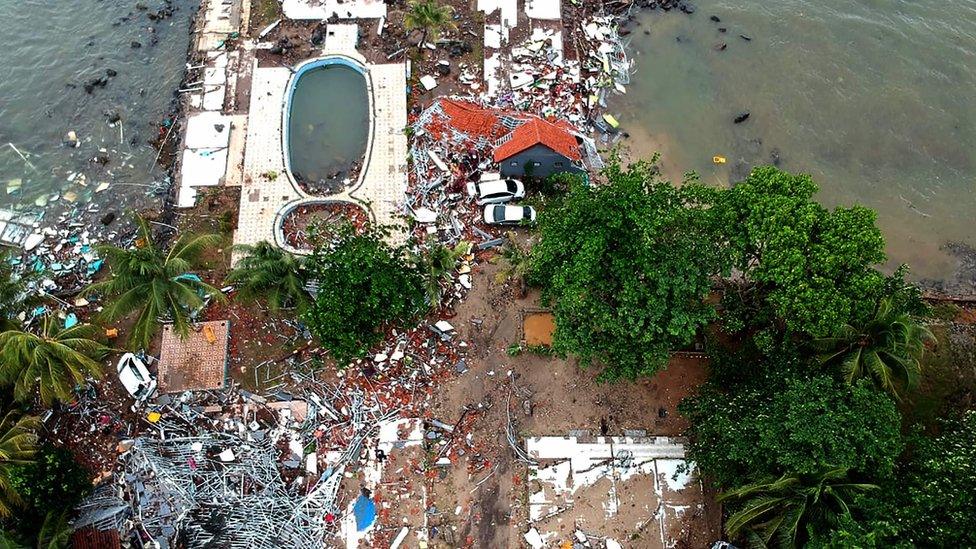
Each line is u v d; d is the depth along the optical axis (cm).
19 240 3878
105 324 3544
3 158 4222
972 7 4925
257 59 4431
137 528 3025
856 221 2995
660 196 2994
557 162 3850
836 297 2855
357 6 4644
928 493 2553
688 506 3244
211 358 3441
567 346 3028
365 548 3097
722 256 2981
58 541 2764
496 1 4750
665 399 3484
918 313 3081
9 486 2653
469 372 3500
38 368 2852
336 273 3170
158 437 3250
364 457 3278
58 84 4506
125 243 3875
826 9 4947
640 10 4928
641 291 2830
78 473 2938
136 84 4497
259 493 3120
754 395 2928
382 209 3906
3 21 4781
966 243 4112
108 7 4841
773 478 2697
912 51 4809
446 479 3253
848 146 4441
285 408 3353
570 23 4709
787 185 3106
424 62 4447
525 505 3225
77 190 4091
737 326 3116
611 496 3256
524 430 3388
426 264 3447
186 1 4850
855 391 2711
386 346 3522
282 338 3528
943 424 3105
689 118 4512
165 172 4144
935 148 4441
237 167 4053
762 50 4803
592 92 4488
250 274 3159
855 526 2489
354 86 4444
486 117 4078
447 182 3991
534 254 3198
